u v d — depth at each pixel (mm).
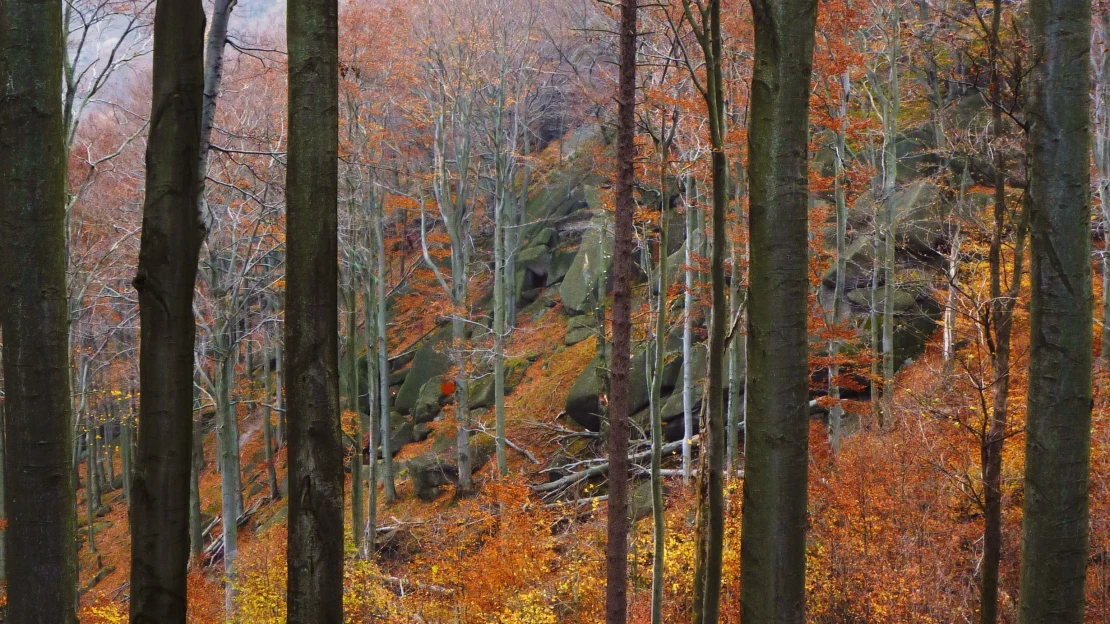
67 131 12008
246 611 13477
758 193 3641
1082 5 3947
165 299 4441
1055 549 4043
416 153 26203
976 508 9867
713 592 5727
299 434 4242
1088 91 4012
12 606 4035
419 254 32469
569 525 14219
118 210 17609
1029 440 4168
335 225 4379
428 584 12516
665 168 7992
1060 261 4004
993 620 6082
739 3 11648
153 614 4391
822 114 13391
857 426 16312
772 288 3594
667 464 17922
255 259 17688
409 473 22688
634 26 6555
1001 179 6043
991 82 6035
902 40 15102
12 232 3963
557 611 11414
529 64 23797
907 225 16359
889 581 9469
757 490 3613
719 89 6164
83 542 28438
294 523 4234
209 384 16734
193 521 20734
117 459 39531
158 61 4477
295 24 4285
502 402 19656
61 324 4086
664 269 7625
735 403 14070
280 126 16703
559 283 29359
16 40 3932
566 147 33719
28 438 4000
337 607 4266
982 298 7055
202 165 5953
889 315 14695
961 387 9781
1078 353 3998
